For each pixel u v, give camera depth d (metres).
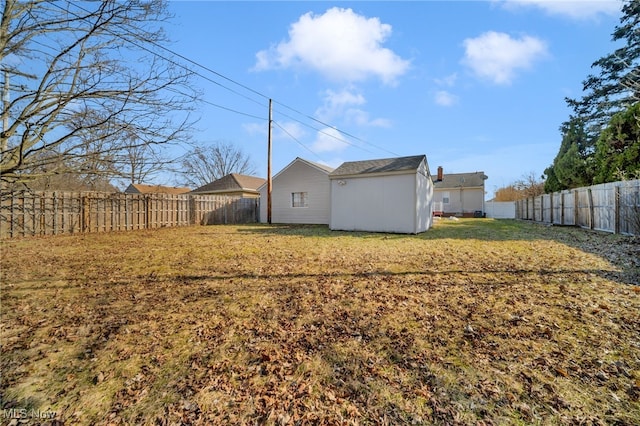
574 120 17.06
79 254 7.29
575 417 1.75
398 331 2.96
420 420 1.77
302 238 10.21
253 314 3.47
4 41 3.31
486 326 3.01
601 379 2.10
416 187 11.22
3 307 3.77
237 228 14.60
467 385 2.08
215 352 2.64
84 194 12.70
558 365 2.29
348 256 6.76
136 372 2.36
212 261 6.36
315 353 2.58
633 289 3.92
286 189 18.55
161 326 3.19
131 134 3.76
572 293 3.89
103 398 2.06
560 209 13.99
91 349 2.73
